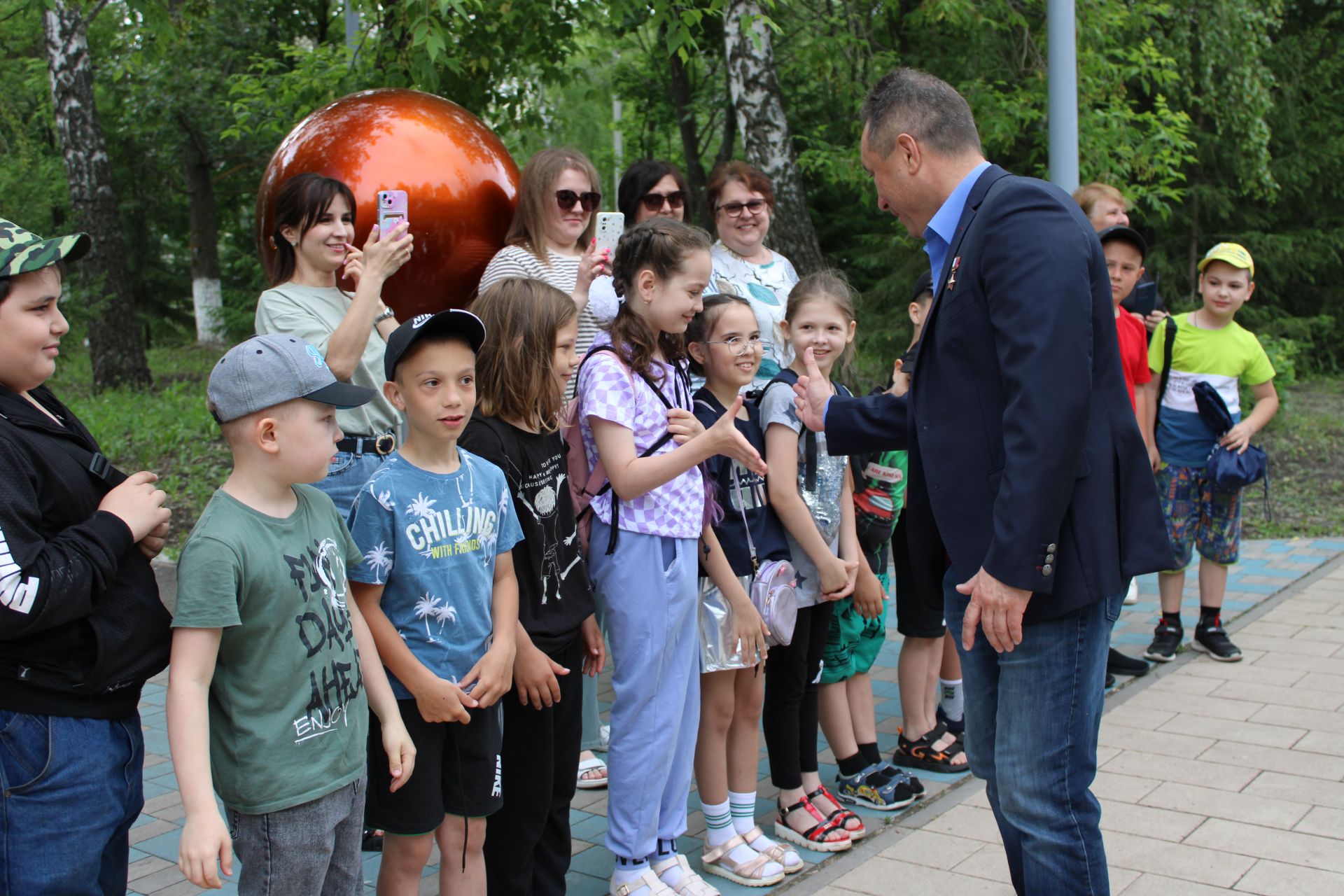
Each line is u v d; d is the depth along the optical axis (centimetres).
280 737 218
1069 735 252
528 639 279
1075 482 246
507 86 722
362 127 361
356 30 672
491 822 291
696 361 353
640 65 1447
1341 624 576
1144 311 544
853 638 380
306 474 225
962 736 438
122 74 832
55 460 207
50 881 198
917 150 269
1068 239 241
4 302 202
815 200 1358
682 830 324
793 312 356
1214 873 327
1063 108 618
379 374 339
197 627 207
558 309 289
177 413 1101
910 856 344
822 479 351
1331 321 1653
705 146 1327
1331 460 1058
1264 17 1226
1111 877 327
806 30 1017
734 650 322
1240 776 395
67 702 201
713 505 325
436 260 361
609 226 373
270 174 374
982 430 253
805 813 354
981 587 242
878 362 1325
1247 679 499
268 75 822
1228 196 1548
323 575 229
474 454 278
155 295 2362
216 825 198
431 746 260
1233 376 523
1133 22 1028
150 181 2211
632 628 301
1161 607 587
